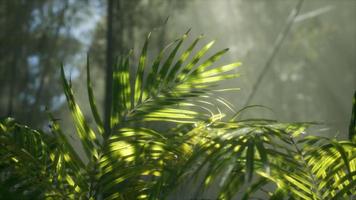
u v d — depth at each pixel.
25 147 2.26
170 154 2.14
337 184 2.05
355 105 2.06
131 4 13.23
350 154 2.07
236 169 1.97
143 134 2.13
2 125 2.25
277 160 2.09
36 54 24.08
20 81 24.95
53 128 2.17
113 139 2.16
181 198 2.16
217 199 1.93
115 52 12.30
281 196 2.03
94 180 2.17
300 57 23.27
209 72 2.25
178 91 2.25
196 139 2.09
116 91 2.24
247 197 1.95
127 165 2.16
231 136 1.81
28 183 2.15
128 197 2.22
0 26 23.56
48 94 24.55
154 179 2.35
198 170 1.79
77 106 2.18
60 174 2.18
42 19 22.91
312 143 1.97
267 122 2.01
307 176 2.06
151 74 2.28
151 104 2.23
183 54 2.26
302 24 22.08
